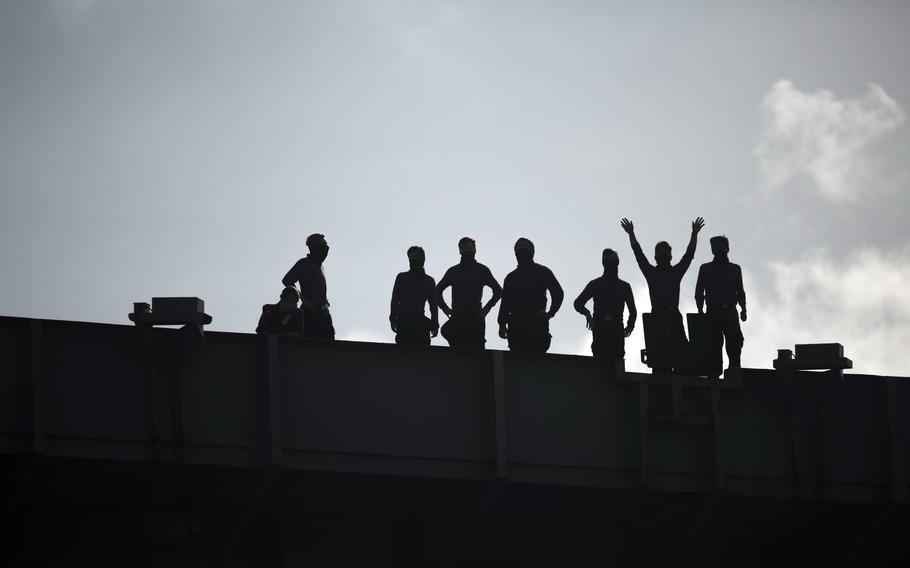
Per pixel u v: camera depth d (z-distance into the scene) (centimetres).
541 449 5034
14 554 4612
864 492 5497
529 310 5219
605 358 5206
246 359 4706
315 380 4791
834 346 5394
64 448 4425
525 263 5275
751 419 5394
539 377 5100
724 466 5262
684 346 5300
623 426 5172
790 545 5875
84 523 4738
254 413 4678
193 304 4547
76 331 4522
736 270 5472
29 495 4669
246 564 4972
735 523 5712
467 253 5228
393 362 4903
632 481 5131
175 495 4847
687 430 5259
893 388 5600
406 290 5212
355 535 5162
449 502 5147
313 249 5153
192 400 4616
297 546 5053
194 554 4841
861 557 5953
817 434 5428
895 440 5544
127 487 4766
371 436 4816
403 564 5181
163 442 4534
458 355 4997
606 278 5350
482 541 5384
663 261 5394
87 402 4488
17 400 4400
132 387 4547
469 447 4938
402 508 5209
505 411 5003
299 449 4719
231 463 4609
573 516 5516
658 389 5219
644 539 5556
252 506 4681
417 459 4856
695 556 5822
